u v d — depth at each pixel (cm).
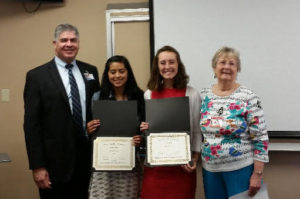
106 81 210
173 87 206
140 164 211
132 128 199
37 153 200
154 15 250
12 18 272
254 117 182
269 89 245
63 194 213
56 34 210
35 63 273
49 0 266
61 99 204
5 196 284
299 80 242
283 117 245
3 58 275
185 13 247
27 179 281
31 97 203
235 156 183
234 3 243
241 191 184
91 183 203
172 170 198
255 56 244
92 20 268
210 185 191
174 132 194
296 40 240
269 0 240
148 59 260
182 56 250
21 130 278
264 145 182
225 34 245
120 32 260
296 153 251
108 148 196
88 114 214
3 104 278
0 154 229
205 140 190
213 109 188
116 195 202
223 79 187
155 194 198
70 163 206
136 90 212
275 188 254
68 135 205
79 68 222
